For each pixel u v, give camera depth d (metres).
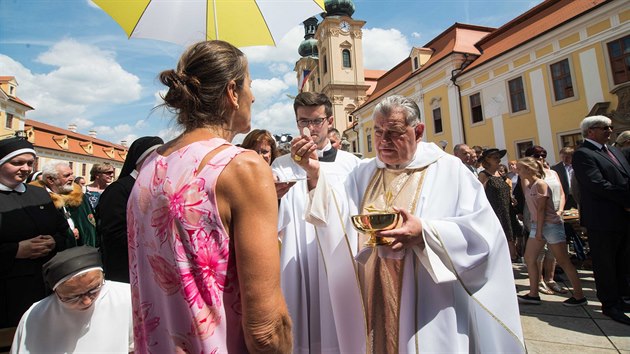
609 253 3.67
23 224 2.64
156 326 0.94
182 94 0.99
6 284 2.47
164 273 0.91
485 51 19.80
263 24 2.24
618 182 3.57
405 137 1.86
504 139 17.80
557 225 4.27
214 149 0.94
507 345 1.72
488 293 1.62
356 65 38.88
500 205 5.21
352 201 2.03
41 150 38.38
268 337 0.85
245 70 1.12
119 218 2.69
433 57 23.34
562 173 6.93
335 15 39.22
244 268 0.86
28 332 1.82
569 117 14.95
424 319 1.62
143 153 2.82
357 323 1.78
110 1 2.13
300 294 2.08
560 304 4.29
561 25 14.84
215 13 2.13
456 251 1.53
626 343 3.14
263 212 0.90
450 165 1.88
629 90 12.70
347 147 6.26
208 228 0.88
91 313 1.88
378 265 1.81
